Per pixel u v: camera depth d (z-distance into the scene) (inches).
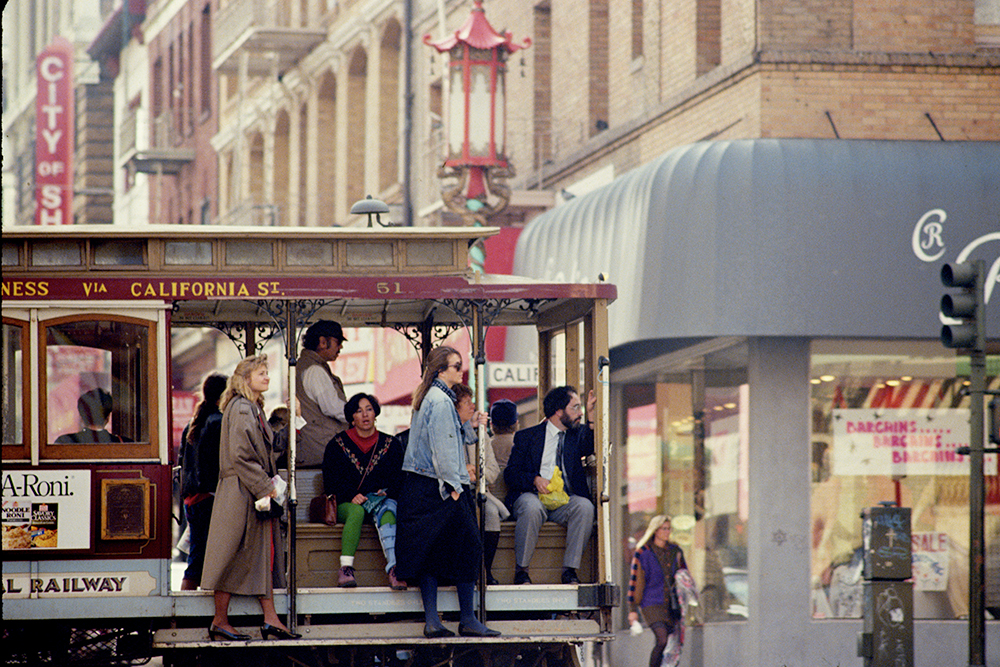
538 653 932.0
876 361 1300.4
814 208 1216.8
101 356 880.3
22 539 863.1
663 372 1533.0
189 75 3708.2
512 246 1793.8
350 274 910.4
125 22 4256.9
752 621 1267.2
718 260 1216.8
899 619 1058.1
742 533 1307.8
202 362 3558.1
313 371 956.0
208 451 897.5
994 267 1221.7
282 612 880.3
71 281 876.6
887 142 1255.5
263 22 2731.3
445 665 922.7
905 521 1065.5
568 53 1852.9
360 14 2481.5
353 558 898.7
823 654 1254.9
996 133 1392.7
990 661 1267.2
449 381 884.0
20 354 874.1
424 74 2233.0
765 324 1205.1
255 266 901.2
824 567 1274.6
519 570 917.8
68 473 870.4
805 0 1381.6
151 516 872.9
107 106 4579.2
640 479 1594.5
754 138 1320.1
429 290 901.8
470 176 1514.5
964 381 1307.8
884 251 1214.3
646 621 1307.8
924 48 1392.7
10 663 884.0
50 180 3944.4
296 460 943.7
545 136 1927.9
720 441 1365.7
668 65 1593.3
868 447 1289.4
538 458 932.0
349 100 2586.1
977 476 982.4
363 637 878.4
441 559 875.4
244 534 857.5
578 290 924.0
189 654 899.4
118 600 866.8
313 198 2758.4
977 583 975.0
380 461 906.1
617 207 1364.4
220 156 3400.6
